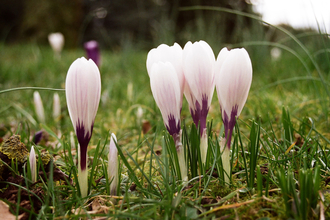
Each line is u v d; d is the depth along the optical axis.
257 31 0.71
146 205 0.18
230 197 0.18
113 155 0.19
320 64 0.58
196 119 0.20
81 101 0.17
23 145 0.21
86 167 0.19
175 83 0.18
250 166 0.19
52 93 0.53
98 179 0.21
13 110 0.47
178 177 0.20
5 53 1.13
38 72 0.79
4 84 0.67
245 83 0.18
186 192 0.19
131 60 0.94
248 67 0.18
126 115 0.41
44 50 1.19
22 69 0.79
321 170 0.21
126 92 0.58
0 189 0.20
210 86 0.19
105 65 0.89
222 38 0.83
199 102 0.19
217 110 0.44
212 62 0.18
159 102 0.18
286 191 0.17
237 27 0.78
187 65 0.18
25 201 0.18
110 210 0.17
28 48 1.23
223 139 0.19
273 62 0.74
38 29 1.77
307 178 0.16
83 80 0.17
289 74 0.61
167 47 0.19
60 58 0.98
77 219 0.16
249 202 0.17
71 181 0.21
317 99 0.41
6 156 0.21
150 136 0.34
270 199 0.18
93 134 0.36
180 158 0.19
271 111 0.37
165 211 0.16
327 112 0.32
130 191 0.20
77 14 1.80
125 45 0.92
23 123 0.33
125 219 0.17
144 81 0.69
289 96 0.47
